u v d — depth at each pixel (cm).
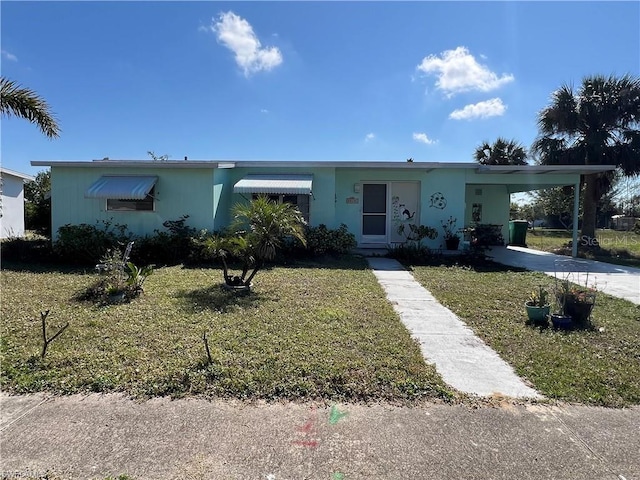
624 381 471
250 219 927
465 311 779
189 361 495
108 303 772
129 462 322
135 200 1435
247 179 1512
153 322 654
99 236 1306
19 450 336
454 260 1486
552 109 2044
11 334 595
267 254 921
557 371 499
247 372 468
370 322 681
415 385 452
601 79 1980
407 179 1689
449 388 452
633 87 1906
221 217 1505
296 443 349
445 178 1667
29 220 2259
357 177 1709
